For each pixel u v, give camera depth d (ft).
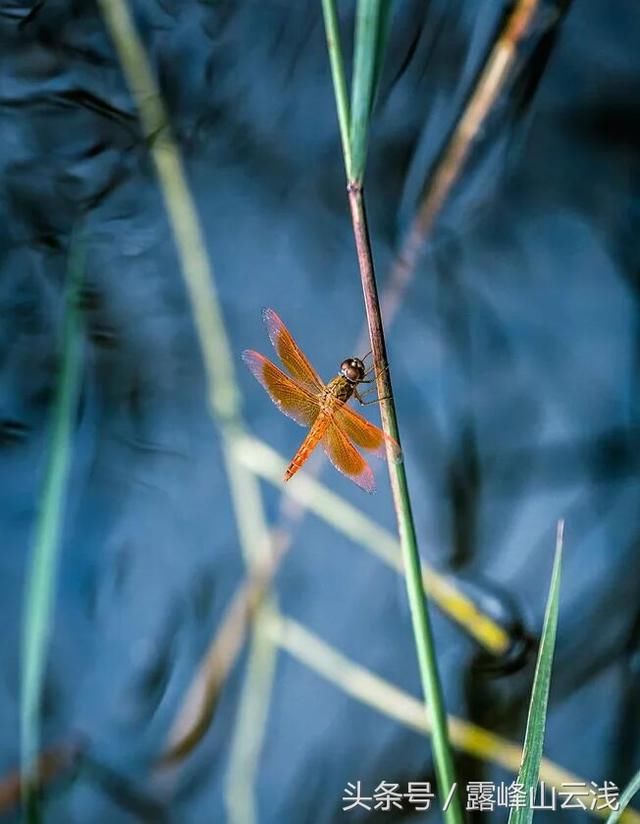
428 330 2.72
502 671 2.63
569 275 2.72
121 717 2.65
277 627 2.65
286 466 2.68
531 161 2.73
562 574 2.66
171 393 2.73
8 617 2.68
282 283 2.74
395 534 2.67
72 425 2.72
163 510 2.71
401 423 2.70
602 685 2.62
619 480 2.68
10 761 2.63
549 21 2.71
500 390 2.71
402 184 2.73
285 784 2.63
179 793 2.63
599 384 2.70
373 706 2.64
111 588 2.69
